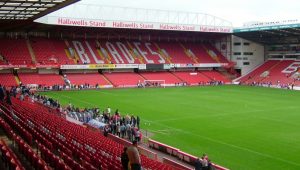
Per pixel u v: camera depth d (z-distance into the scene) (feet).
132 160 41.11
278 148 95.40
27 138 63.05
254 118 137.69
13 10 110.63
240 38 301.02
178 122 129.49
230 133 112.37
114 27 238.27
